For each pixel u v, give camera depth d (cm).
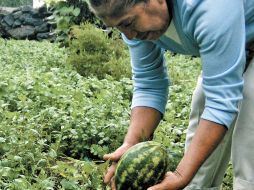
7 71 502
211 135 161
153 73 199
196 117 205
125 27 156
